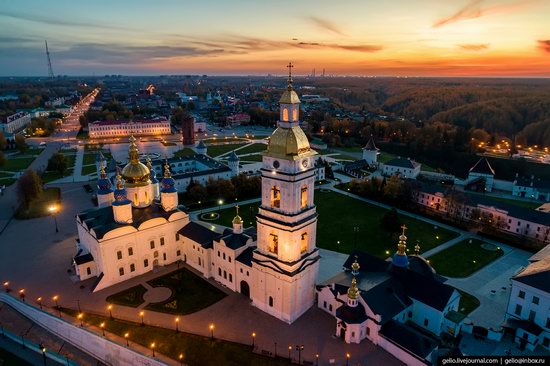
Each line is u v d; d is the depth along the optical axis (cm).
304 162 7381
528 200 16712
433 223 13550
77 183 18138
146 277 9669
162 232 10044
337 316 7394
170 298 8775
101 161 17475
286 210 7412
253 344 7312
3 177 19050
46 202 15300
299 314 8100
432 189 14825
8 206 14900
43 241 11681
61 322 7944
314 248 8144
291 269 7550
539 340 7475
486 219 13300
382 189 15812
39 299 8675
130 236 9419
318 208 14950
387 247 11644
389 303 7588
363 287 7938
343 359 6881
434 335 7625
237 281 8938
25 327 8219
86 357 7575
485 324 8100
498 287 9506
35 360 7375
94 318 8075
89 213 10238
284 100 7138
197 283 9412
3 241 11662
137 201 10150
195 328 7788
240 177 16188
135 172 9988
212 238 9756
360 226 13200
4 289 9112
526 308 7762
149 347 7269
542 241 11962
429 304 7631
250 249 8994
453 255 11156
